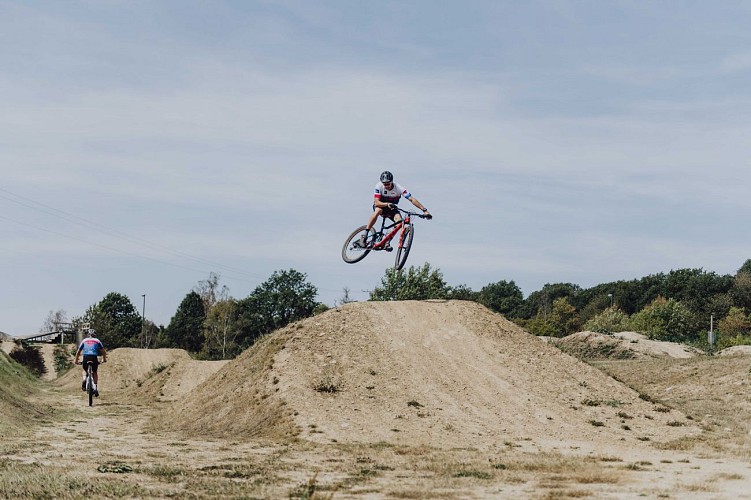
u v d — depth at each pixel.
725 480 12.19
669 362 39.25
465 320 26.48
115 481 11.02
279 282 111.00
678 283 115.69
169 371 39.81
